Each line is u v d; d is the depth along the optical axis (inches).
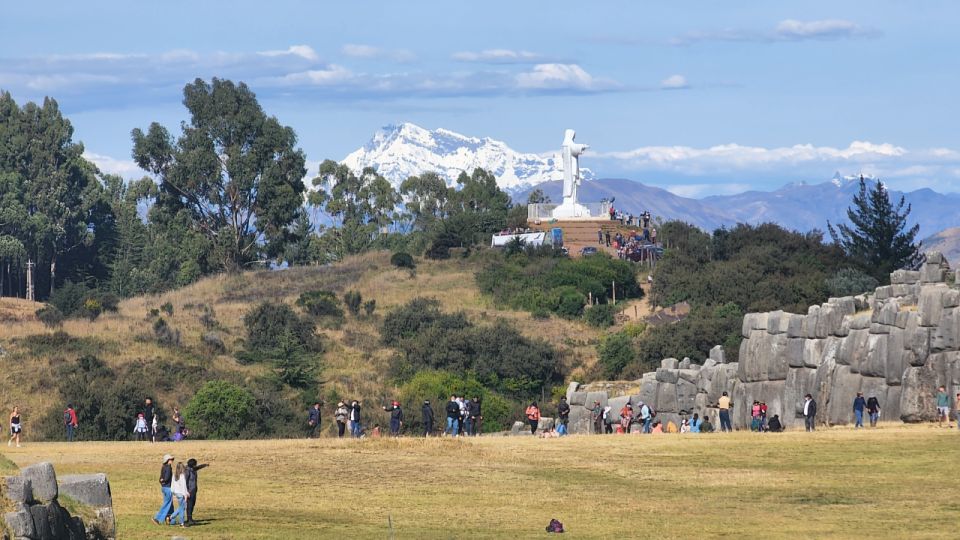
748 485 4003.4
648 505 3656.5
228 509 3457.2
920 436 4891.7
